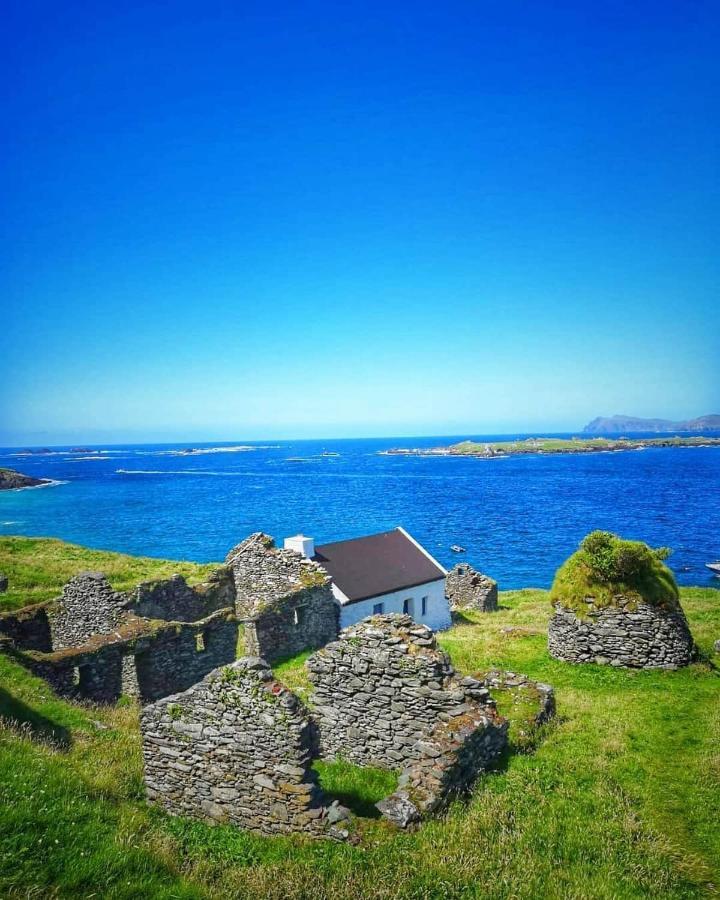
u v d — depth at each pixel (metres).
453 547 85.50
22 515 127.38
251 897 9.06
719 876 10.70
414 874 9.58
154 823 11.43
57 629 26.30
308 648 30.45
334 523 110.38
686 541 86.00
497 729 14.09
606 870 10.37
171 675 22.89
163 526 109.00
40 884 8.23
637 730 16.81
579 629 24.06
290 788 10.99
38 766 11.75
